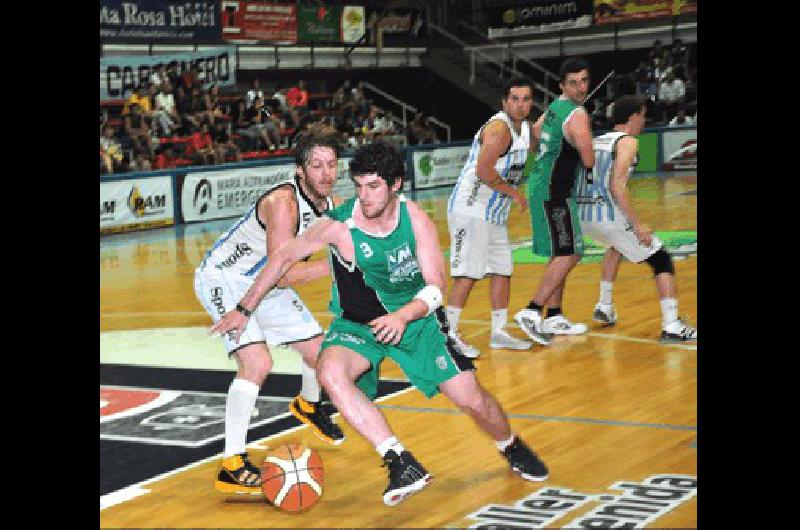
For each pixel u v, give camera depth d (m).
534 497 4.84
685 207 17.70
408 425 6.23
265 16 24.36
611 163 8.16
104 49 21.11
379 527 4.58
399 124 26.80
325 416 5.82
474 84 28.27
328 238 4.61
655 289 10.64
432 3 29.67
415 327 4.68
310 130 4.93
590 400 6.63
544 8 28.50
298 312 5.62
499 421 4.89
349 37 26.52
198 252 15.44
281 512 4.84
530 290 10.88
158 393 7.27
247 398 5.11
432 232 4.63
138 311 10.79
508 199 8.01
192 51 22.17
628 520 4.45
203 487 5.22
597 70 28.12
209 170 19.27
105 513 4.85
